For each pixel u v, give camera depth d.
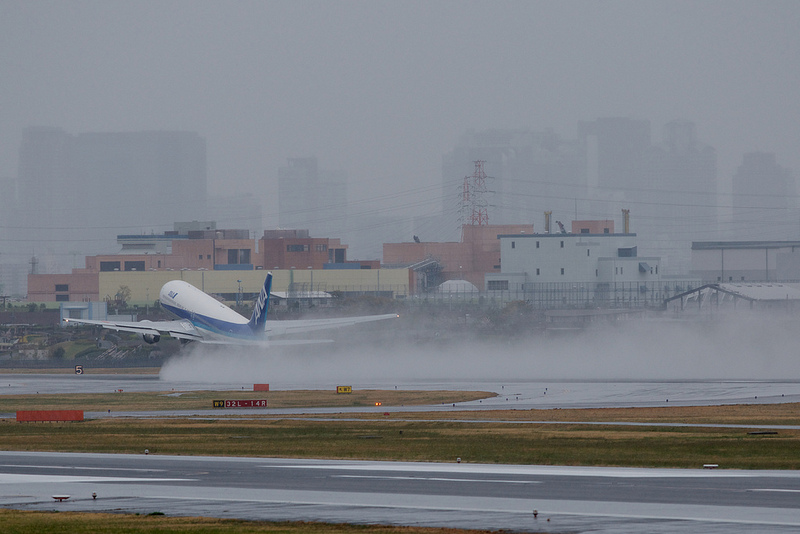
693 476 177.50
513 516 139.50
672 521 133.88
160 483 173.88
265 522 137.38
